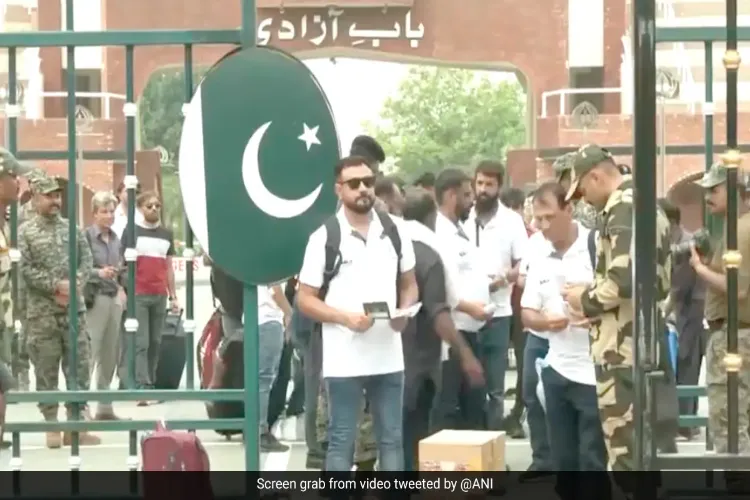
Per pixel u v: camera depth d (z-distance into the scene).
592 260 7.55
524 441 10.03
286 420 11.04
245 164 6.40
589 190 6.45
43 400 6.41
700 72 13.07
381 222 7.05
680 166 13.18
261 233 6.43
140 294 10.61
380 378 6.96
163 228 10.85
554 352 7.37
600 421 6.93
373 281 6.93
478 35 21.28
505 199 10.30
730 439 4.36
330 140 6.45
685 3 12.95
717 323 6.98
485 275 8.68
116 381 11.04
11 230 7.02
